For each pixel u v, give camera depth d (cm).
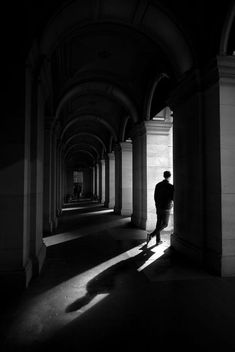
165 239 729
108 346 236
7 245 392
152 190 926
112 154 1866
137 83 946
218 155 461
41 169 525
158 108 845
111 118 1449
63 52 739
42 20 446
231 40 462
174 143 632
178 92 584
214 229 466
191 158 543
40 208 516
